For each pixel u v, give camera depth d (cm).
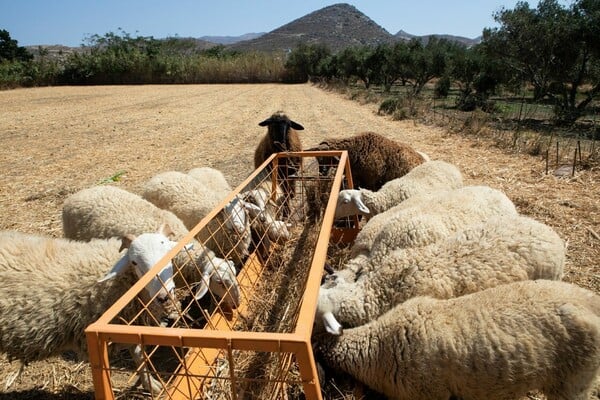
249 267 516
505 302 321
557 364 306
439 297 388
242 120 2067
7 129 1889
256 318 450
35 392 389
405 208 541
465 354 311
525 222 420
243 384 346
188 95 3834
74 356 435
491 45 2667
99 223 522
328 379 375
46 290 376
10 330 369
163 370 410
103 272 393
